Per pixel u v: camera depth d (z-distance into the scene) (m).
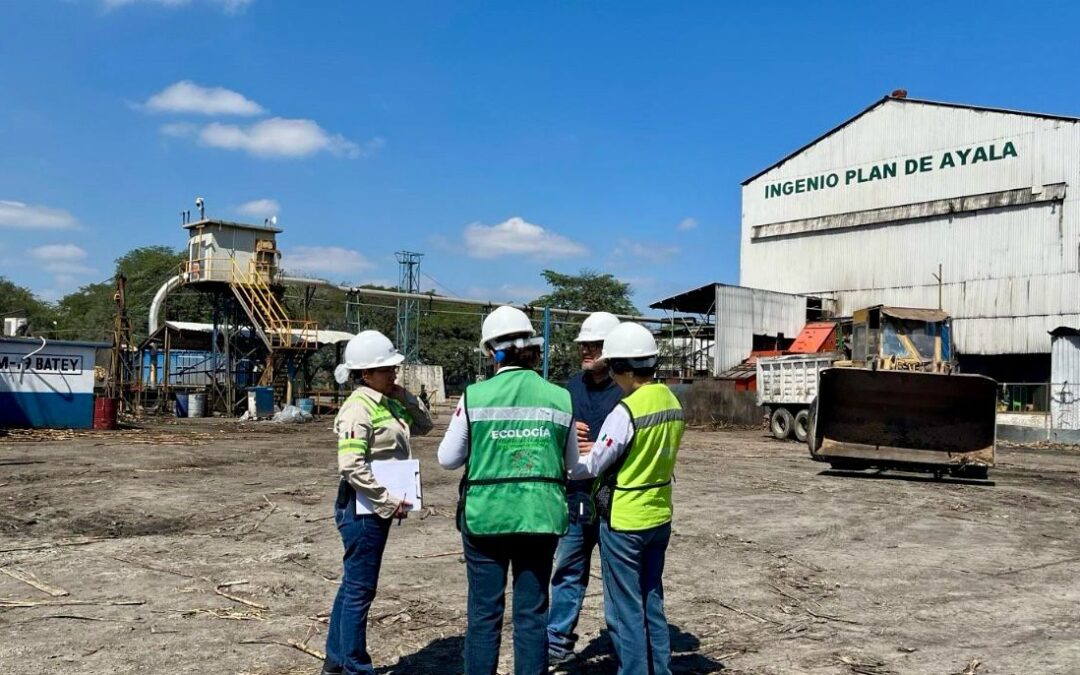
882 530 10.52
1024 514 12.09
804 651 5.82
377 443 4.92
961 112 36.88
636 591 4.70
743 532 10.16
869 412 16.31
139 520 10.04
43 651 5.46
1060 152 33.81
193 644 5.65
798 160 42.78
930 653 5.81
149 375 41.41
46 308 80.50
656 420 4.71
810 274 42.19
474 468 4.31
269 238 34.66
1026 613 6.88
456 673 5.24
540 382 4.44
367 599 4.90
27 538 8.95
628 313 72.12
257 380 36.59
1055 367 29.97
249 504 11.20
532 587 4.34
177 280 35.66
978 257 36.31
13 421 22.50
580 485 5.53
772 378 27.09
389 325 69.19
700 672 5.38
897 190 38.94
